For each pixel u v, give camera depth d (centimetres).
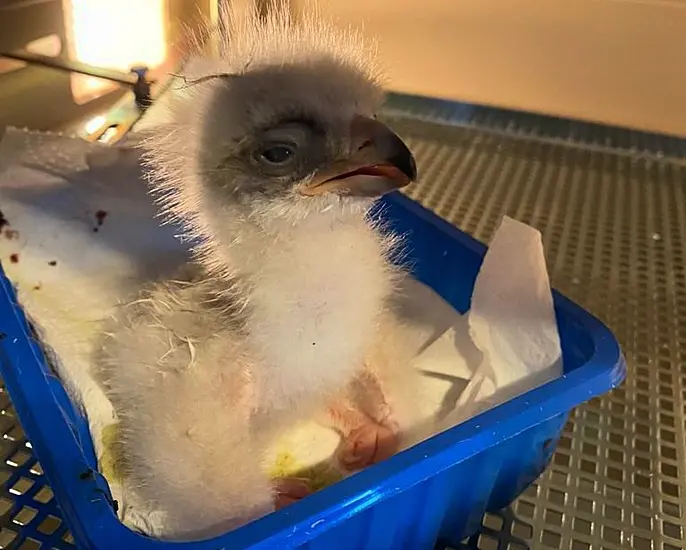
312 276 17
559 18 31
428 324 21
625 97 32
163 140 18
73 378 17
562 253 26
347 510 12
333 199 16
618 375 16
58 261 21
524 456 16
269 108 16
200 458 16
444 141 33
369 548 15
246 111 16
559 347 18
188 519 15
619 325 23
